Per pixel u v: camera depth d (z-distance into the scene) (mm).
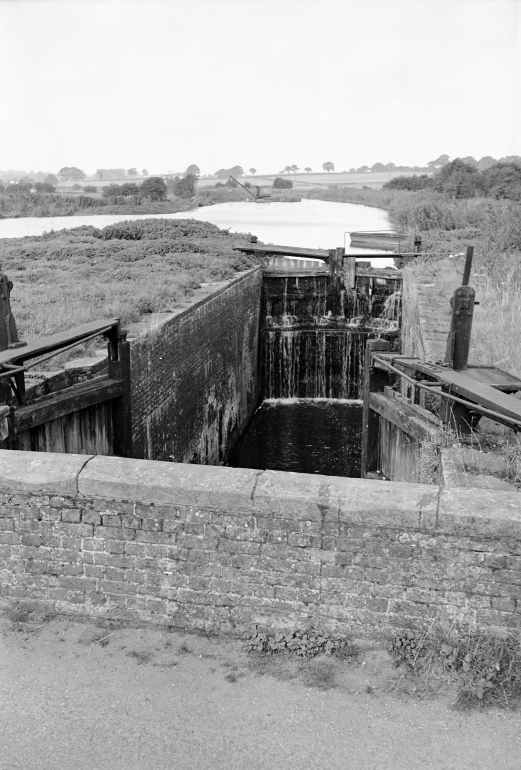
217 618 4559
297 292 23078
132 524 4539
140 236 29016
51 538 4680
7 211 49750
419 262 21422
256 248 23234
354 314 22984
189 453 14312
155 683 4227
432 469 5918
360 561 4281
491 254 18594
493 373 6832
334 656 4367
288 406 23156
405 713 3965
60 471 4574
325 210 55781
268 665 4352
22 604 4820
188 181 65625
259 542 4391
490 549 4078
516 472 5219
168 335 12523
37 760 3697
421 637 4281
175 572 4551
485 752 3695
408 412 7395
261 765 3650
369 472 8672
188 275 19219
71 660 4434
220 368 17219
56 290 16984
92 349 10906
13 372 6637
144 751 3744
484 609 4164
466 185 41812
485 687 4055
